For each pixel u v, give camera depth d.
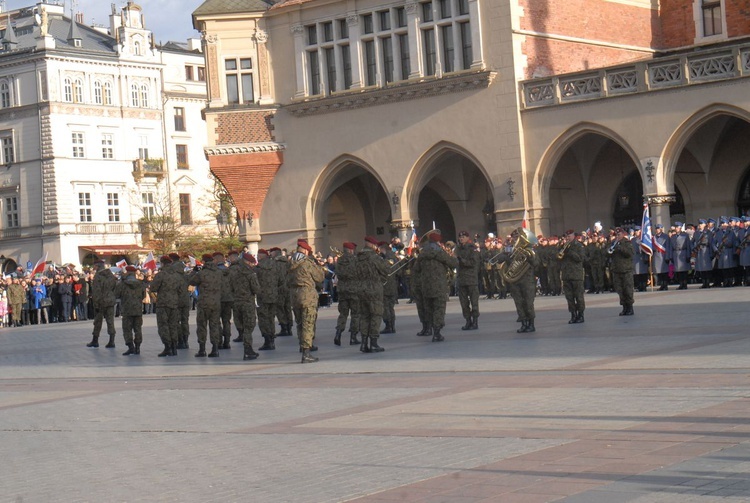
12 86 93.12
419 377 16.88
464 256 25.52
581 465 9.27
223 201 81.94
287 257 29.45
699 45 47.03
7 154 93.88
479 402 13.47
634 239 35.78
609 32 45.69
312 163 46.09
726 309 24.38
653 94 38.06
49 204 92.00
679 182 43.16
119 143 95.81
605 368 15.65
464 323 27.88
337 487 9.40
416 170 43.62
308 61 46.12
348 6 44.78
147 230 93.38
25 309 52.03
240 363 22.48
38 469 11.77
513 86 41.12
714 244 33.44
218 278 24.92
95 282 30.56
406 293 45.06
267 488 9.65
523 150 41.09
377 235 50.47
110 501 9.73
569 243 24.34
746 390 12.48
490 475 9.24
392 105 44.03
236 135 46.91
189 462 11.35
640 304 28.64
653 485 8.33
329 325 31.94
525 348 19.75
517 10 41.38
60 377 22.45
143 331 37.34
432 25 42.91
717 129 40.91
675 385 13.34
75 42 94.50
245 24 47.06
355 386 16.50
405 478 9.50
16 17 101.31
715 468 8.71
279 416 14.08
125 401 17.25
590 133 40.34
